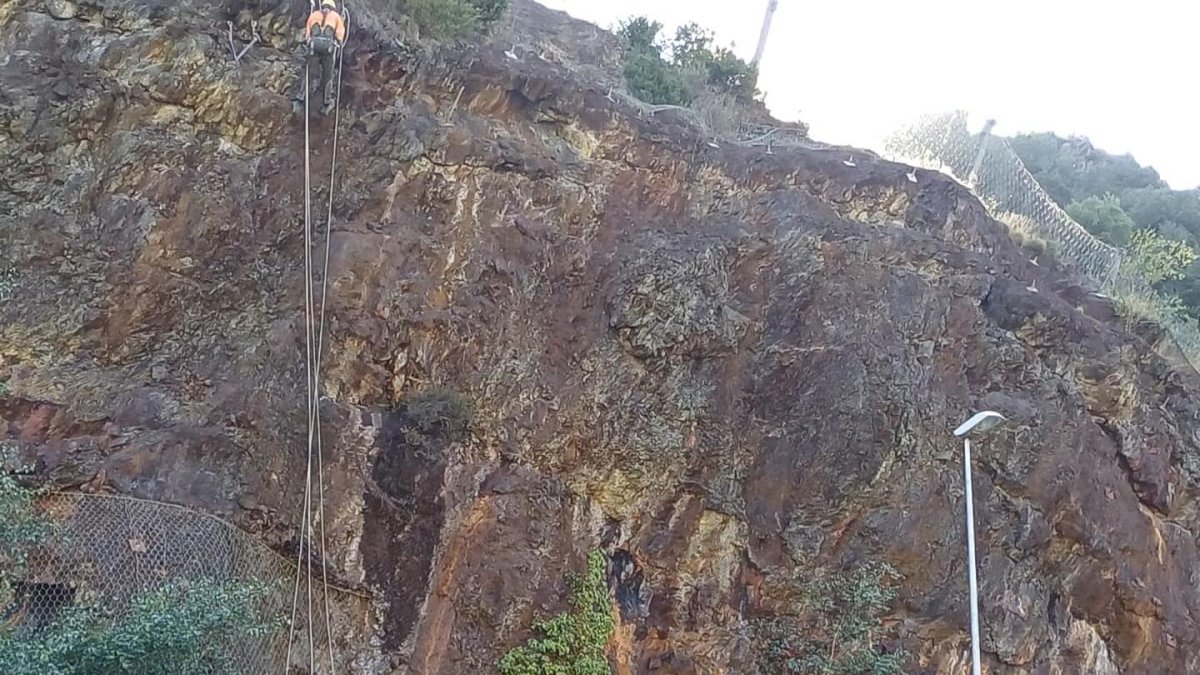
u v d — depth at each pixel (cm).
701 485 1240
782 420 1278
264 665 934
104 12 1112
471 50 1313
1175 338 1828
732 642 1201
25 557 811
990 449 1389
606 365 1235
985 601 1308
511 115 1326
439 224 1195
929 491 1300
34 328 993
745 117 1939
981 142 2055
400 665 1022
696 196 1430
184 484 952
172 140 1100
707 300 1285
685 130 1465
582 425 1204
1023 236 1770
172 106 1115
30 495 804
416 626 1038
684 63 2003
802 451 1258
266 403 1021
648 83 1742
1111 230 2489
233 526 959
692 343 1263
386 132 1205
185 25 1134
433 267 1166
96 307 1022
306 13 1199
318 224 1138
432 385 1119
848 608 1204
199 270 1077
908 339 1379
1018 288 1543
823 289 1348
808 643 1204
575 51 1872
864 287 1372
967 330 1456
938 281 1472
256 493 984
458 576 1070
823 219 1419
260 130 1148
